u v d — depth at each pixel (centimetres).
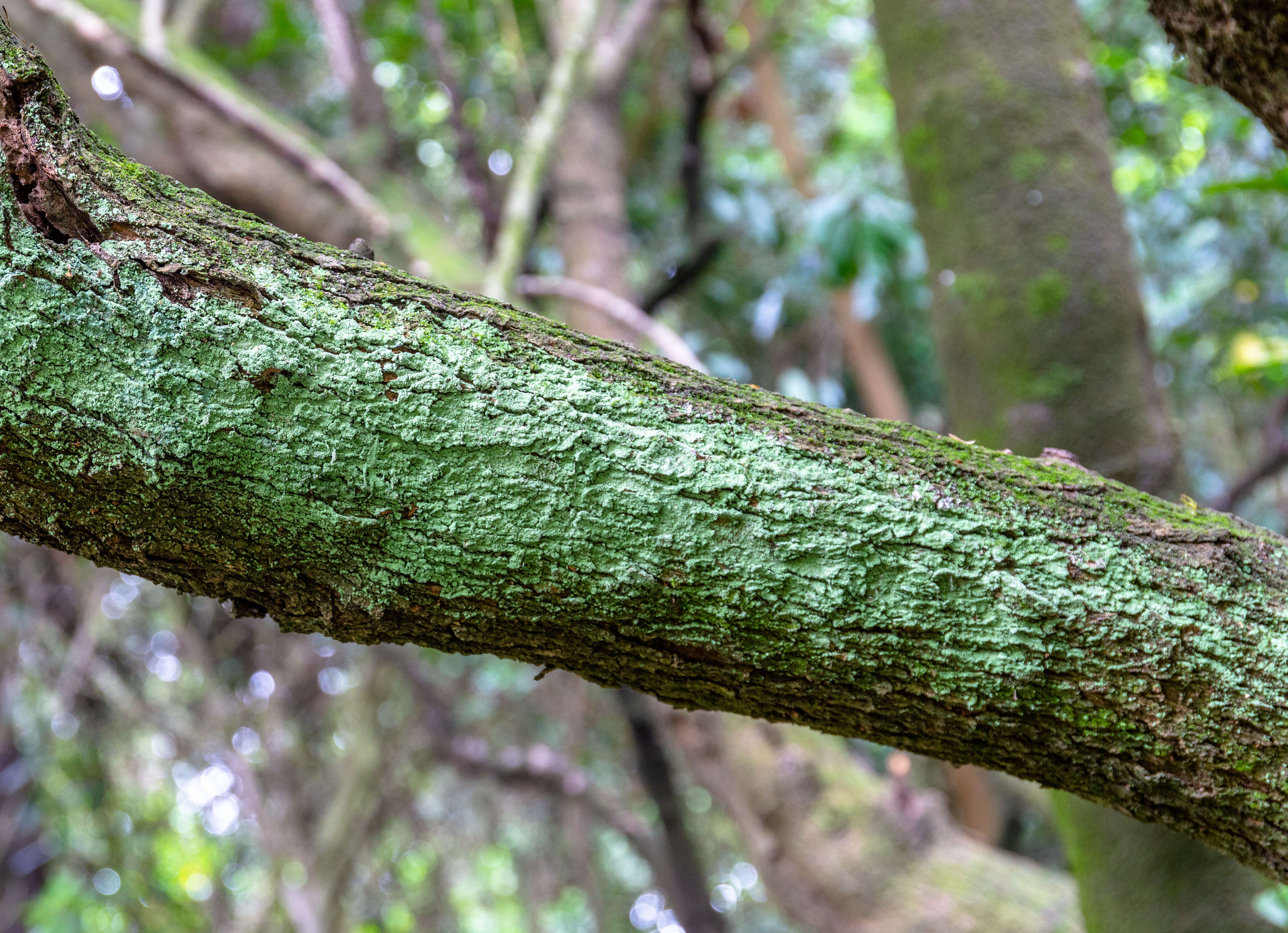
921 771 425
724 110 430
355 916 641
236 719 536
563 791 522
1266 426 406
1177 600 102
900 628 101
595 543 99
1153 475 176
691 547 100
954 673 102
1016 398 183
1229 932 155
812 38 459
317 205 280
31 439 94
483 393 99
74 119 98
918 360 481
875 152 466
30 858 515
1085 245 185
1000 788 390
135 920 525
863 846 260
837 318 439
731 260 457
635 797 611
